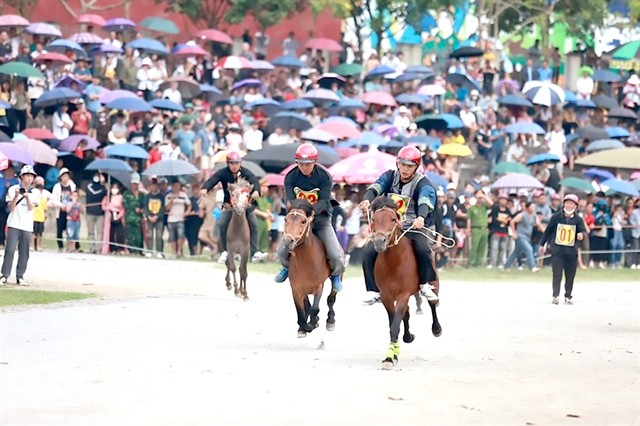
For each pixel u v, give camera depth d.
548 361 16.17
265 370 14.32
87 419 11.27
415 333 18.86
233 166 22.92
